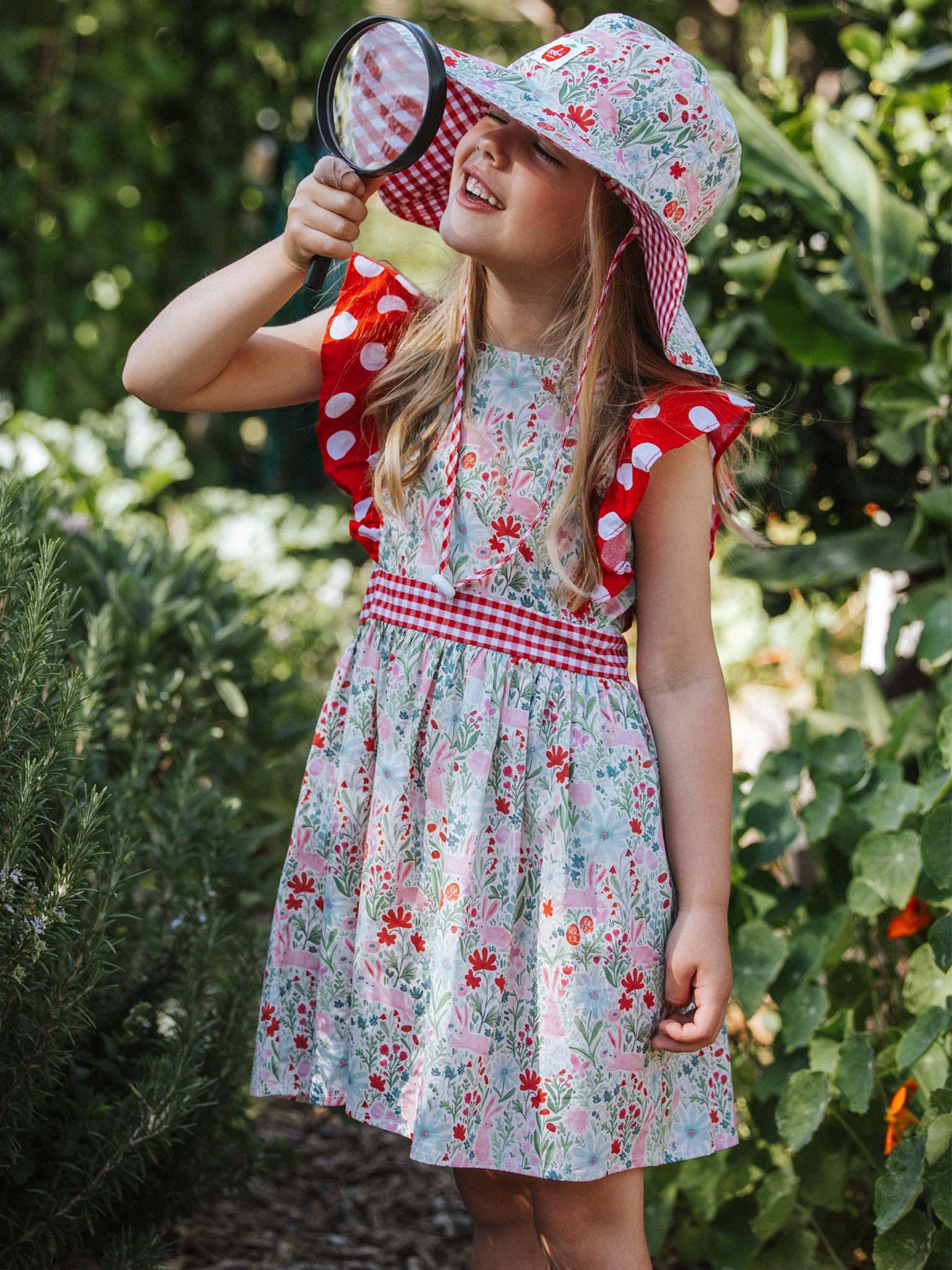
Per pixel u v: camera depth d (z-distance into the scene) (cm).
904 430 247
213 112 590
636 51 143
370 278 158
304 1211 212
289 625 434
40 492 218
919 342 272
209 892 188
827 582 251
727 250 271
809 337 232
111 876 156
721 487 162
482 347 152
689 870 149
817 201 246
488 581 146
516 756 144
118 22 543
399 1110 145
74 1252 182
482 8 672
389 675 149
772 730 383
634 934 145
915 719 239
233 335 147
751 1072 210
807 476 286
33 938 142
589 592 148
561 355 149
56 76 541
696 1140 153
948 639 209
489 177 142
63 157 546
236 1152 196
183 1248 196
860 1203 204
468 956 141
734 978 199
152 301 590
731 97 253
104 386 567
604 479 147
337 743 155
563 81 142
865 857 190
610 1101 142
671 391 147
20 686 146
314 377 160
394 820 146
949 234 273
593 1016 142
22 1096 150
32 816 148
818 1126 183
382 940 146
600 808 145
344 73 140
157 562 273
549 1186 150
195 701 240
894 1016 211
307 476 677
